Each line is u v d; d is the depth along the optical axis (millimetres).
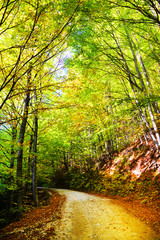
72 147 23453
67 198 13078
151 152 12805
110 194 12938
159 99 5676
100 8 5258
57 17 4371
